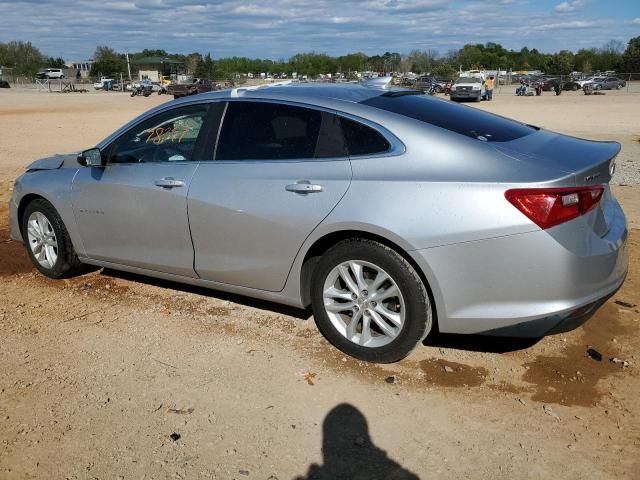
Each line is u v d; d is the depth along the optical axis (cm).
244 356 408
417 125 378
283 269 413
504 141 379
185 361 403
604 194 371
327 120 401
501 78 8444
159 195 456
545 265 338
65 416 344
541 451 310
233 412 346
